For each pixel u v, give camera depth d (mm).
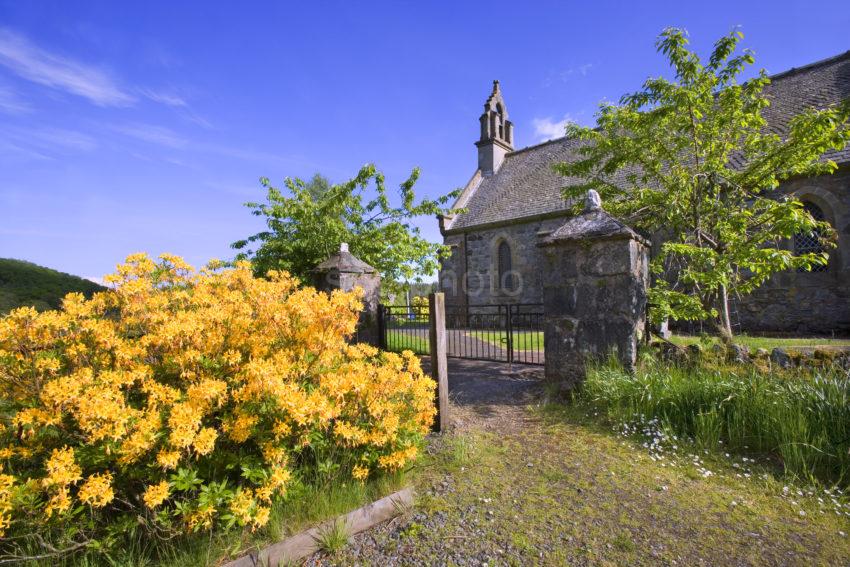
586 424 4148
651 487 2920
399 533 2451
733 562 2145
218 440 2441
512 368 6668
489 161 21719
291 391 2314
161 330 2469
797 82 12992
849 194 10180
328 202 9031
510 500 2779
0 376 2287
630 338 4641
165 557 2164
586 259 4945
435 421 4121
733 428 3574
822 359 4168
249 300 3289
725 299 5879
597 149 7211
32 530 2098
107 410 1970
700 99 5730
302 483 2676
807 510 2602
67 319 2498
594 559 2176
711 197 6422
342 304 3068
